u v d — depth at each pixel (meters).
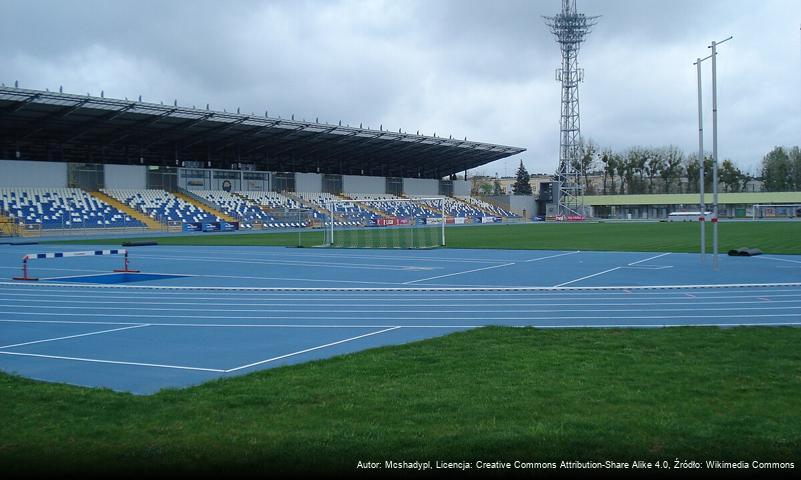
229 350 11.01
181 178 73.56
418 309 15.75
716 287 19.09
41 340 12.07
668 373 8.27
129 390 8.38
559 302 16.58
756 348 9.92
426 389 7.70
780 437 5.72
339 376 8.52
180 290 20.14
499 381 8.05
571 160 102.88
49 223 57.81
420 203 94.44
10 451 5.73
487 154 95.81
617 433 5.89
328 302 17.17
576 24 93.94
